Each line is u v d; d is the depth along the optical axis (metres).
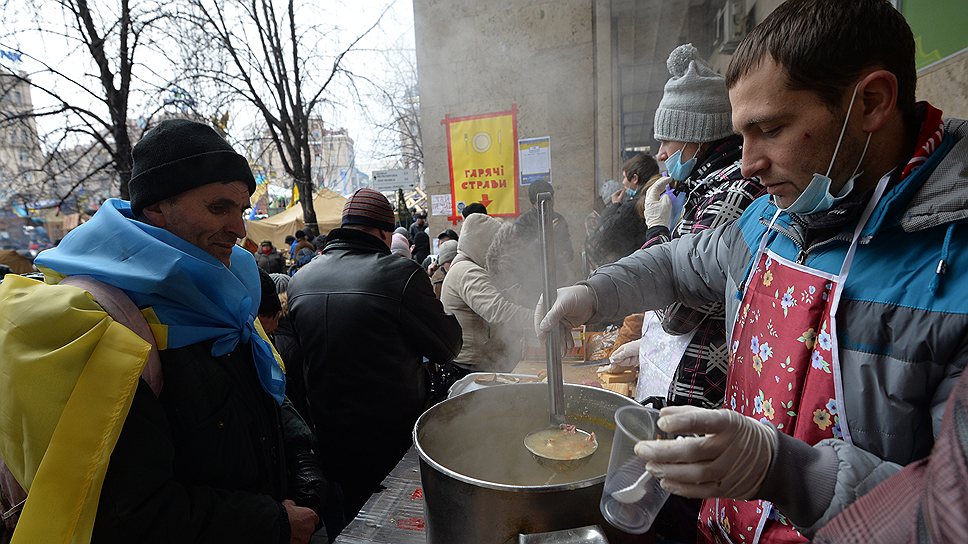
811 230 0.66
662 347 1.17
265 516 1.04
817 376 0.62
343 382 1.66
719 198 1.02
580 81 3.79
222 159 1.05
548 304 0.85
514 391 1.00
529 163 3.95
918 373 0.54
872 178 0.60
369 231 1.81
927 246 0.55
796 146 0.59
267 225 12.09
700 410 0.51
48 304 0.86
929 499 0.30
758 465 0.51
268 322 1.76
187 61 6.45
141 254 0.99
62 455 0.82
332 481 1.77
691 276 0.96
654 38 5.17
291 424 1.48
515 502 0.62
